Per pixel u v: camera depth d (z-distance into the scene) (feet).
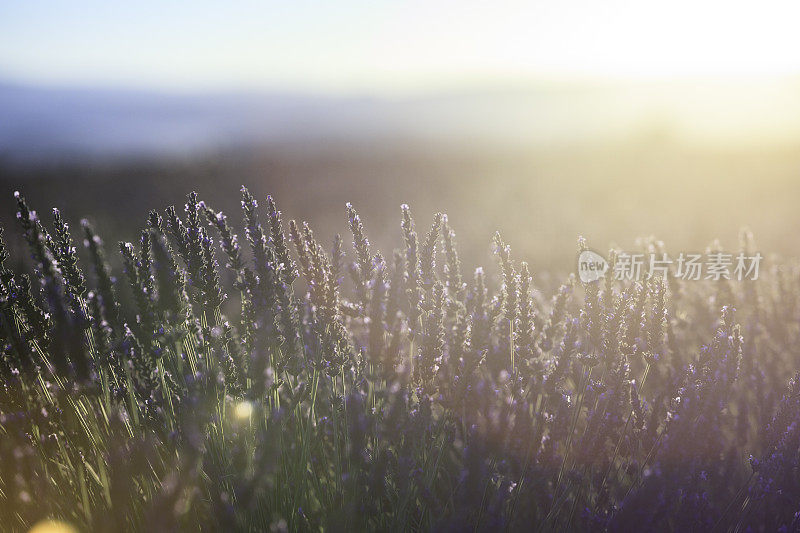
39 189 41.14
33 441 6.07
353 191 40.16
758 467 6.70
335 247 7.19
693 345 10.05
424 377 6.77
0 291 6.62
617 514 6.16
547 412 6.93
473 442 5.47
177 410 6.09
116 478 4.92
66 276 6.87
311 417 6.59
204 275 6.81
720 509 6.90
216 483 5.44
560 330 7.51
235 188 41.93
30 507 5.48
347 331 7.28
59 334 5.81
